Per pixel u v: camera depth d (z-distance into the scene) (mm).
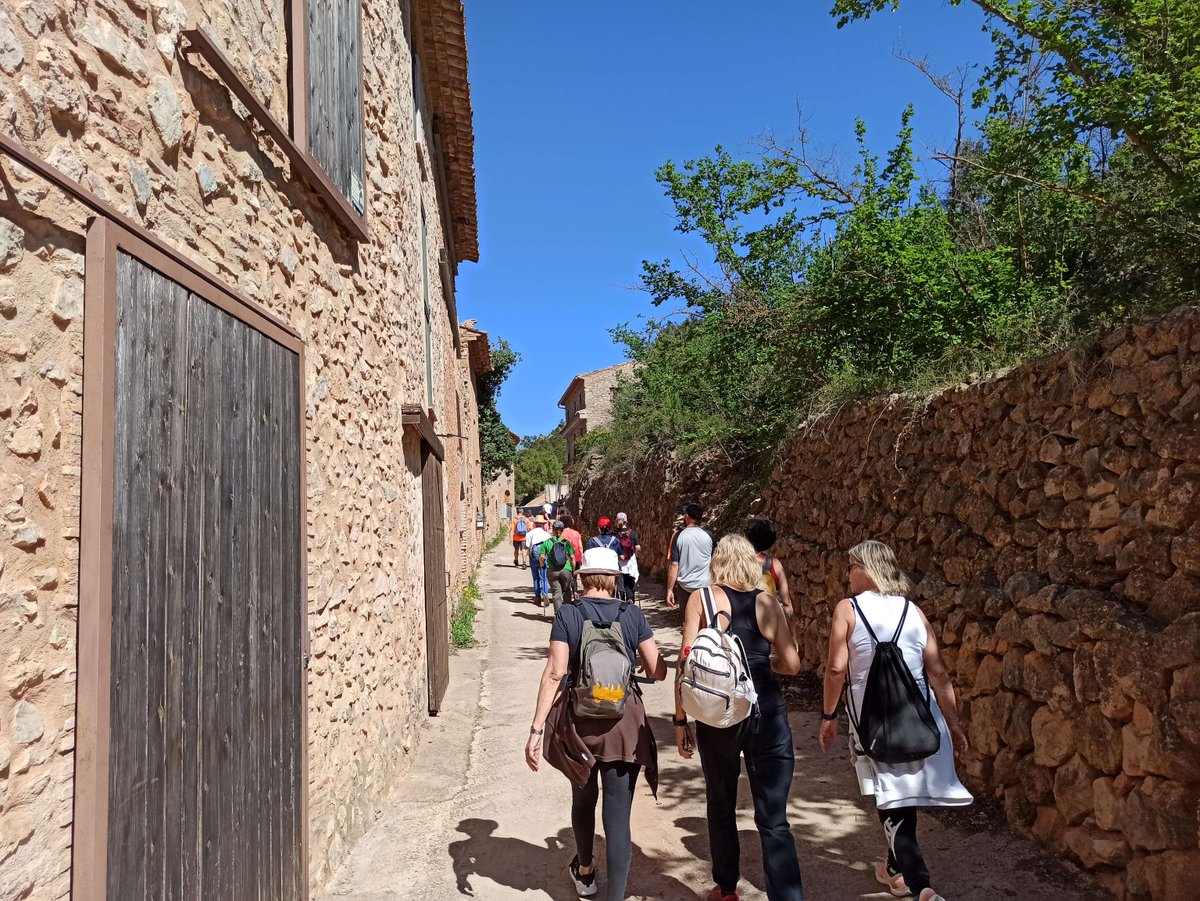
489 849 4230
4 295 1769
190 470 2531
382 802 4902
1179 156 5371
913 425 6219
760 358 10977
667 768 5488
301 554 3553
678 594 7684
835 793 4871
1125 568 3723
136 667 2156
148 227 2438
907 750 3227
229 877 2670
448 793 5254
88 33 2152
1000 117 7031
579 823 3666
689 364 13508
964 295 7066
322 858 3758
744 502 11203
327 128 4195
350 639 4379
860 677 3426
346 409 4527
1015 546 4668
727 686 3311
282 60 3764
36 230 1888
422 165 9586
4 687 1722
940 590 5324
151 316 2320
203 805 2508
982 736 4551
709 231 11203
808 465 8586
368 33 5492
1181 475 3457
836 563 7363
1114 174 6691
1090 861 3564
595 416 45062
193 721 2469
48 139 1969
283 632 3283
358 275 4906
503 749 6137
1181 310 3650
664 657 8883
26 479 1826
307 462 3789
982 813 4355
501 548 34062
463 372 18297
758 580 3650
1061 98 5969
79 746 1936
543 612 13688
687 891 3801
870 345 8055
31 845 1779
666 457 16312
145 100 2443
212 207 2910
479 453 26000
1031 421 4695
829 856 4066
